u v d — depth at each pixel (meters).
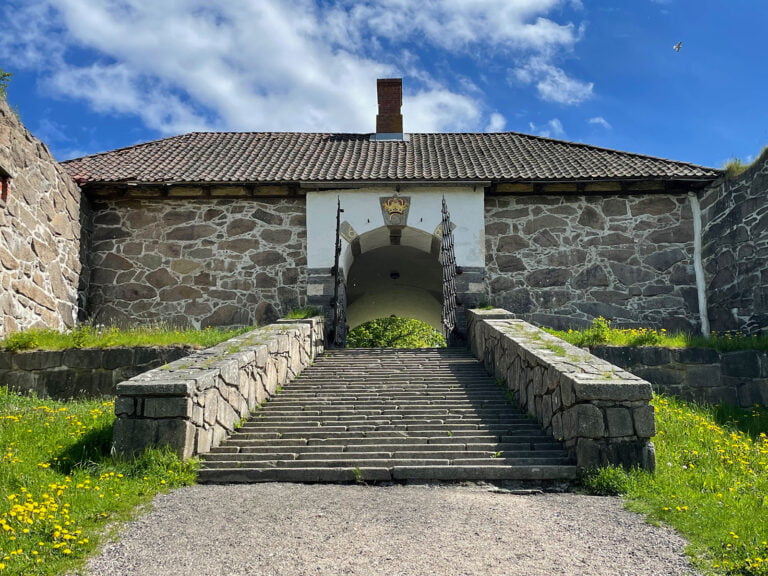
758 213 12.50
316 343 12.48
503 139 18.03
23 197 11.69
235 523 5.40
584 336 11.66
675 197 14.92
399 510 5.79
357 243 15.45
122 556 4.75
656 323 14.45
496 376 10.46
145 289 14.69
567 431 7.34
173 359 10.93
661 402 10.01
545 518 5.62
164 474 6.73
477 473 6.94
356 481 6.96
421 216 14.84
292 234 14.92
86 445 7.36
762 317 12.33
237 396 8.51
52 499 5.62
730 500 6.06
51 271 12.79
